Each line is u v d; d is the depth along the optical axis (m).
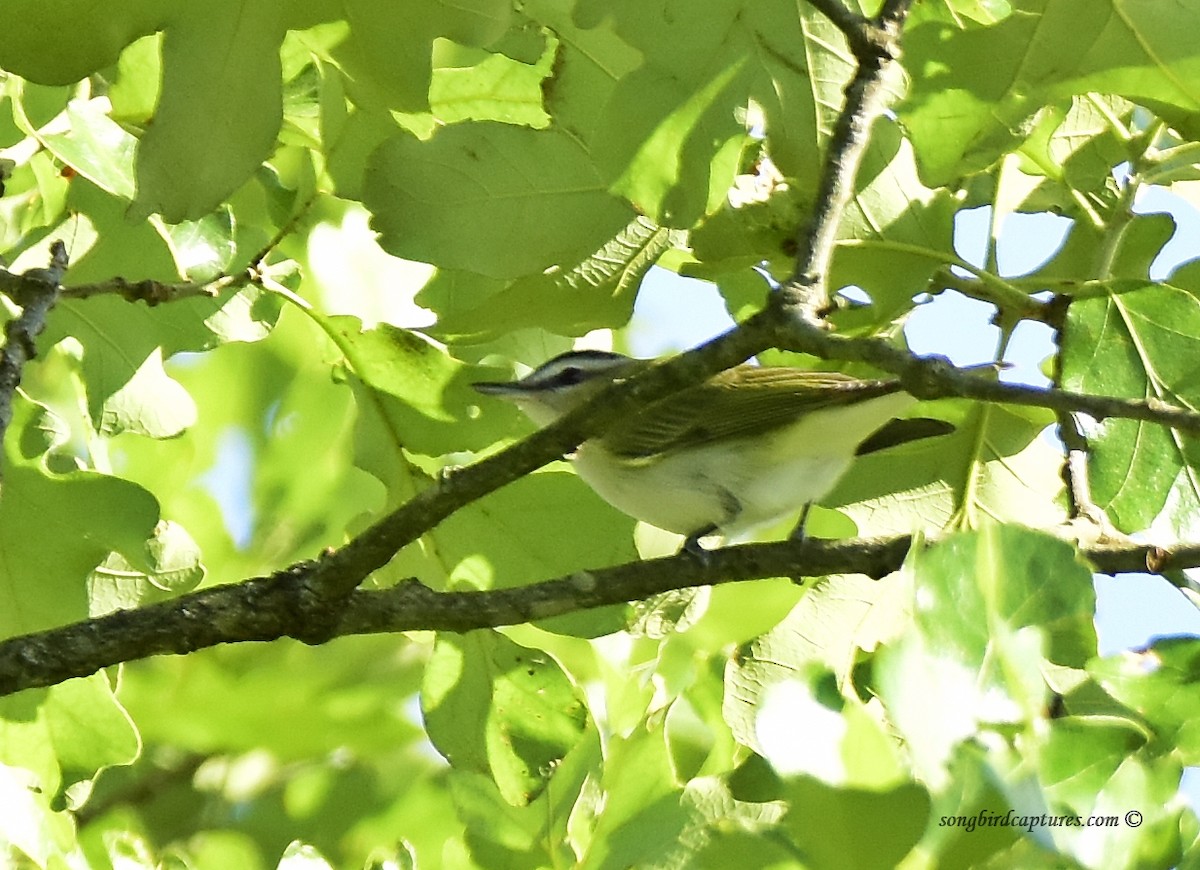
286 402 13.37
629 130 8.05
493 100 9.55
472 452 9.67
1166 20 7.98
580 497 9.43
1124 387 8.88
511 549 9.48
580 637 9.27
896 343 10.11
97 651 7.27
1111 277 9.48
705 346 7.14
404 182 8.53
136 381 9.43
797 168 8.27
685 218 8.20
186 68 7.69
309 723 13.38
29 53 7.57
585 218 8.64
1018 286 9.43
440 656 9.44
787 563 8.45
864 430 9.88
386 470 9.69
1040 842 6.05
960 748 6.05
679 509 10.84
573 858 9.20
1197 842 7.35
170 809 13.01
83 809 12.70
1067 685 9.07
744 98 8.07
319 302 10.58
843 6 7.61
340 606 7.60
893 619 8.71
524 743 9.35
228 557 12.98
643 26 7.95
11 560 8.91
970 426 9.91
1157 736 7.62
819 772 5.95
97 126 9.03
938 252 9.31
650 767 8.90
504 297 9.16
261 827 12.93
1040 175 9.99
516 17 8.60
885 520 9.91
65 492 8.93
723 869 7.05
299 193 8.88
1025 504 9.89
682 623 9.32
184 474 12.35
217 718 13.25
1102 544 8.50
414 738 13.51
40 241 9.29
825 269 7.20
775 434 10.35
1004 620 6.37
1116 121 9.52
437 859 11.30
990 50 8.17
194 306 9.45
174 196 7.76
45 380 11.86
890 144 8.80
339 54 7.98
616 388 7.26
